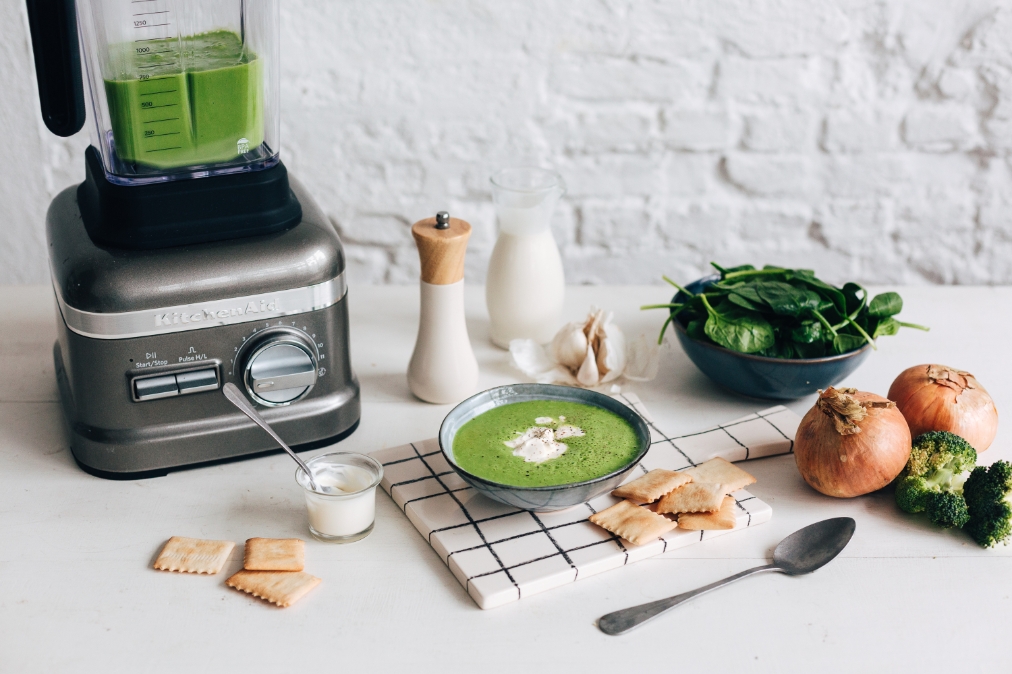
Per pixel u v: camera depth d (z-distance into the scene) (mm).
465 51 1376
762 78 1426
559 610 767
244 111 871
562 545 821
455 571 798
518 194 1133
